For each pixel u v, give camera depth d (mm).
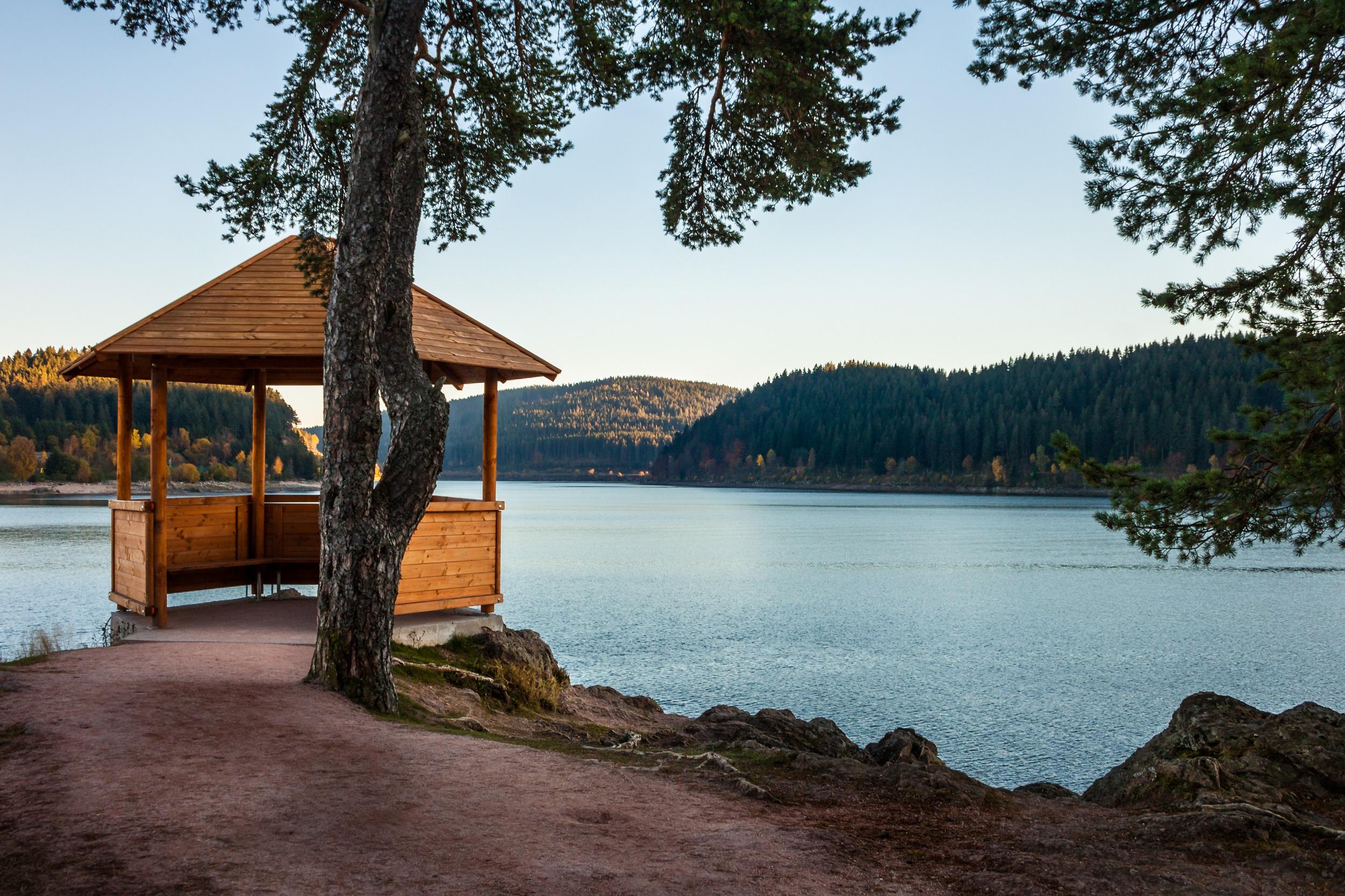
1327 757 6223
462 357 9930
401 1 7066
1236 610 35250
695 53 7426
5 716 5434
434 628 9664
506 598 36281
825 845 4359
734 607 34688
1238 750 6504
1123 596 39438
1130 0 6957
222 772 4734
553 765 5555
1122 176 7117
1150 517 7902
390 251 7062
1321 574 49000
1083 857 4426
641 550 59906
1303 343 7270
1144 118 7043
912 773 6051
